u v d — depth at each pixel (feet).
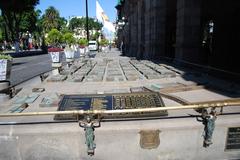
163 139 17.95
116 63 63.57
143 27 92.99
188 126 17.99
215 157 18.75
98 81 34.73
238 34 66.08
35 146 17.66
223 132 18.52
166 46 80.28
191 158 18.53
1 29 276.82
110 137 17.66
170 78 35.55
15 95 27.68
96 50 176.14
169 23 79.56
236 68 49.11
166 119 18.44
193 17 48.62
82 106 19.81
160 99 20.85
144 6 88.12
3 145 17.66
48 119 19.03
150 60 67.51
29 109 21.63
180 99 21.77
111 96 21.38
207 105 17.79
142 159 18.12
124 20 155.12
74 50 82.43
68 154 17.81
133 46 113.39
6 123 18.35
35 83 34.99
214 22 74.43
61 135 17.52
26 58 124.06
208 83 30.37
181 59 49.98
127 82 33.32
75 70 45.65
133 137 17.75
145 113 18.92
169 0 69.51
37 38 350.84
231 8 66.13
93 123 17.48
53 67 49.37
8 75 28.91
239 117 18.79
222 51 70.28
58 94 26.50
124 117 18.81
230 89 26.76
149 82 32.71
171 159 18.34
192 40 49.24
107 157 17.93
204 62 56.24
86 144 17.52
